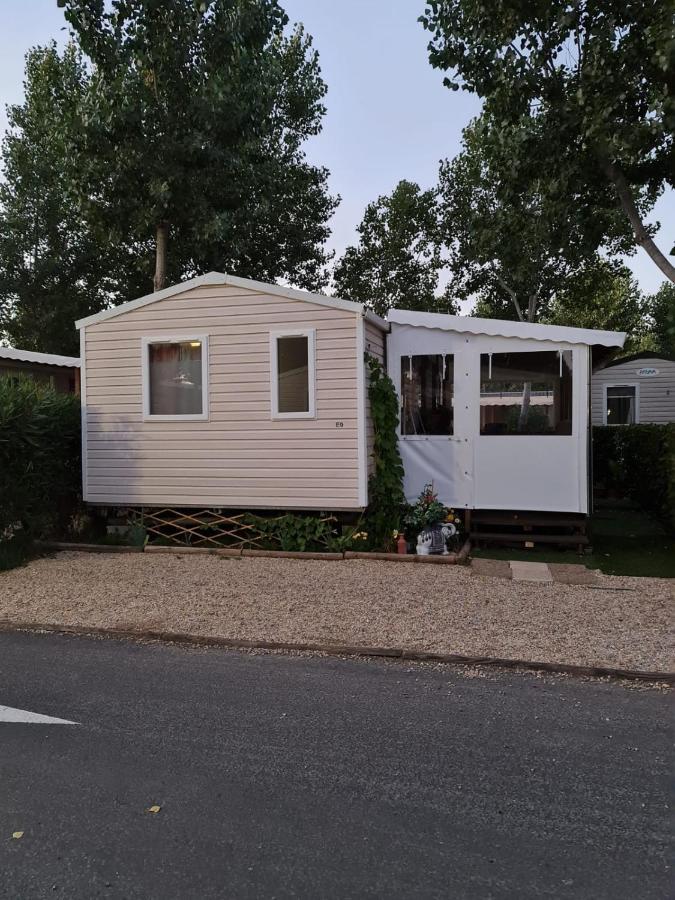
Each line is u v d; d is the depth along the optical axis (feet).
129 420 31.68
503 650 17.08
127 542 31.27
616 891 8.33
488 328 29.81
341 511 29.32
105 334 31.86
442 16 28.81
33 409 28.48
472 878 8.58
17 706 14.21
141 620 19.93
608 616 19.74
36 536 30.27
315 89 68.85
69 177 48.65
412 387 31.22
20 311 73.15
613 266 69.87
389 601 21.54
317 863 8.89
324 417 29.04
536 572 25.26
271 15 47.57
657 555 29.09
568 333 28.84
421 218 76.95
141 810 10.21
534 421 29.71
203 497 30.76
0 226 68.69
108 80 44.93
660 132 25.11
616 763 11.63
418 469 31.04
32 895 8.33
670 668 15.76
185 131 46.88
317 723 13.33
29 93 65.36
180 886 8.46
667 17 23.29
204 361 30.37
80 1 42.04
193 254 56.70
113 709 14.03
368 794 10.64
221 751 12.14
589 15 27.04
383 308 78.69
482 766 11.55
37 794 10.71
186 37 44.55
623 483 47.55
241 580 24.49
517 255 37.58
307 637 18.28
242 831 9.64
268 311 29.50
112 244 49.88
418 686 15.28
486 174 67.15
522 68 28.02
